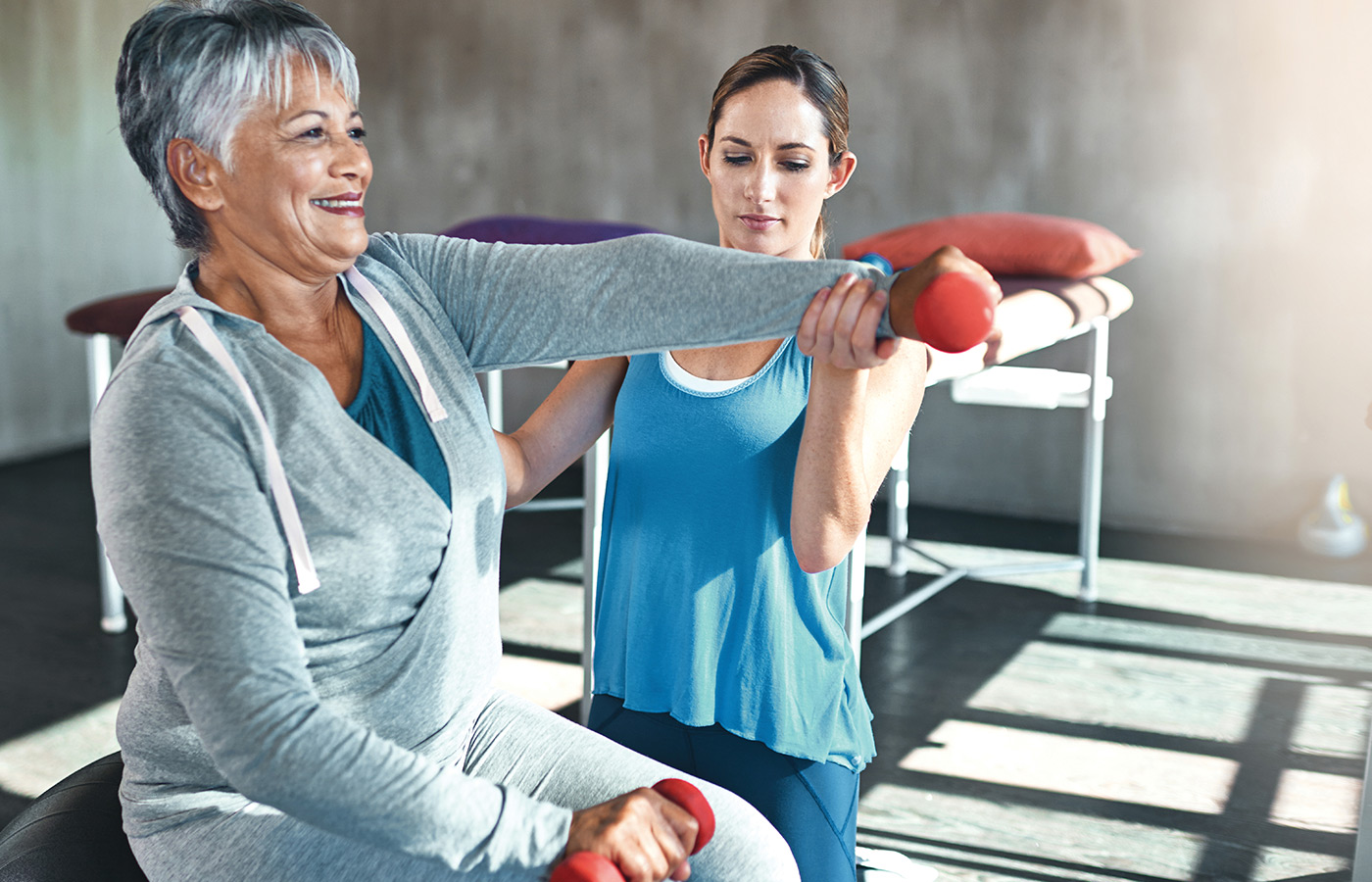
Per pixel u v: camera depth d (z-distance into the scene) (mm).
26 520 4008
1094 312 2723
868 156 4102
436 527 958
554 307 1024
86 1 4969
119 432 841
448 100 4695
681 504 1262
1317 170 3588
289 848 921
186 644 813
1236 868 1956
